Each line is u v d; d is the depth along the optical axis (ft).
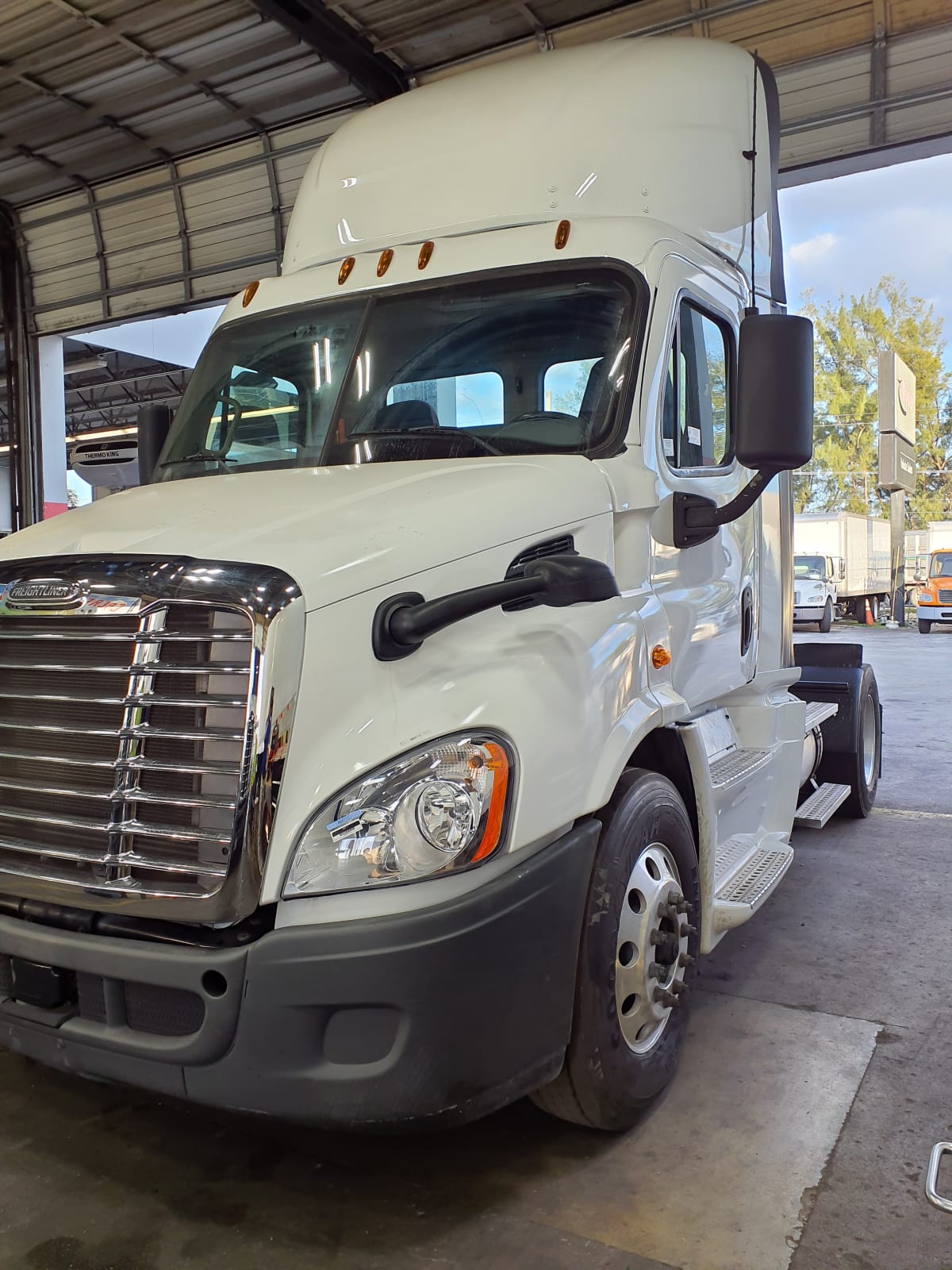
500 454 11.05
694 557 12.35
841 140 28.76
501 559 8.98
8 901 8.63
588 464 10.45
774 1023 12.28
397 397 11.82
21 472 47.62
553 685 8.79
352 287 12.82
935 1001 12.89
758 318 9.96
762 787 15.35
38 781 8.43
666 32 29.50
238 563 7.82
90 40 32.58
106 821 8.05
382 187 13.46
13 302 46.60
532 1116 10.36
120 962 7.84
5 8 30.78
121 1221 8.63
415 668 8.13
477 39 31.48
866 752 22.76
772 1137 9.84
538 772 8.30
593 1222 8.58
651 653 10.51
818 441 172.96
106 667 7.99
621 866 9.53
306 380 12.35
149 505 9.99
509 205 12.59
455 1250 8.23
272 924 7.69
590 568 8.99
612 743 9.39
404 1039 7.54
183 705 7.74
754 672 14.83
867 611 103.55
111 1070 8.14
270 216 39.29
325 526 8.55
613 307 11.35
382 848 7.56
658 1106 10.46
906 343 169.37
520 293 11.77
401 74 33.14
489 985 7.88
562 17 30.25
